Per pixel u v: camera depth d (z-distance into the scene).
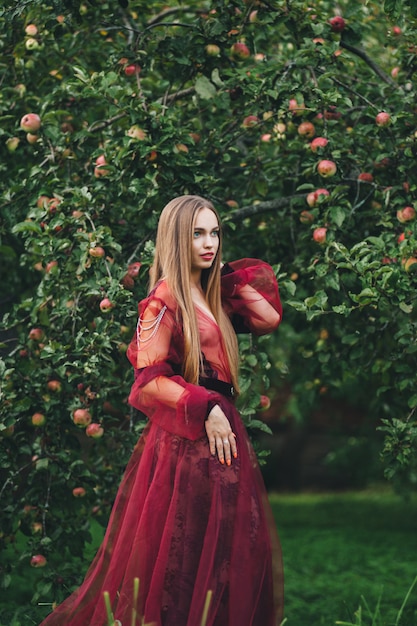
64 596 3.83
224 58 4.11
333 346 4.73
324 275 3.80
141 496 2.91
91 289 3.65
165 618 2.76
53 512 3.98
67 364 3.56
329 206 3.84
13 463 3.85
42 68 4.58
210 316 3.03
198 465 2.83
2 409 3.66
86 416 3.71
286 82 3.97
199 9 4.71
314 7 4.28
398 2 3.72
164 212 3.02
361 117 4.53
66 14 4.07
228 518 2.80
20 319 4.34
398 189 3.98
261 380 4.02
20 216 4.33
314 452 15.57
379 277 3.56
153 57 4.08
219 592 2.75
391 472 3.80
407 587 5.94
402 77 4.43
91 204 3.73
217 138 4.25
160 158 3.68
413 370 4.21
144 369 2.85
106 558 2.99
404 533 9.59
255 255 4.82
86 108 4.46
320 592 5.73
